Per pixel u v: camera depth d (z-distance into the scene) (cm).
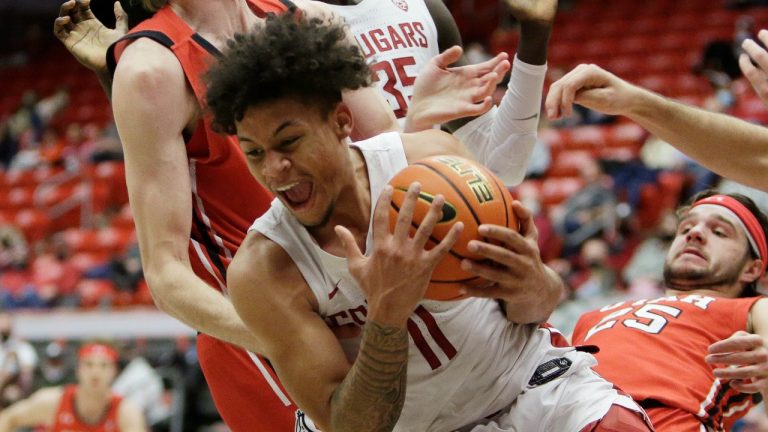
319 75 194
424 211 196
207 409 725
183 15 281
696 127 288
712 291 357
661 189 920
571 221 888
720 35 1366
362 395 203
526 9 293
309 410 213
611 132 1122
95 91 1692
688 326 335
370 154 217
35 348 849
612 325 343
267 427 304
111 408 631
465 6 1617
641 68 1342
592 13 1507
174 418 720
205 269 294
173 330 793
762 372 269
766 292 455
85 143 1495
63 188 1352
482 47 1483
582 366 248
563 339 260
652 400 316
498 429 238
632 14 1480
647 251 802
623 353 329
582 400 240
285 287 214
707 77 1215
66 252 1203
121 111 265
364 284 195
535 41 298
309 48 194
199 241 293
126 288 1045
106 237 1216
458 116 247
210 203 291
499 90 1055
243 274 215
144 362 741
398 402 208
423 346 227
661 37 1402
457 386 233
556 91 279
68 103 1672
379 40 347
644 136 1103
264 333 215
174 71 270
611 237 870
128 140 265
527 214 203
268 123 194
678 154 978
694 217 362
